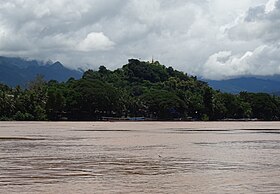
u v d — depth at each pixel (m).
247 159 42.88
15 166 36.97
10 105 182.12
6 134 83.62
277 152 50.34
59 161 40.56
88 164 38.53
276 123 192.88
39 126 126.75
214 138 76.56
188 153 48.66
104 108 195.75
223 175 32.28
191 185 28.00
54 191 25.84
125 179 30.41
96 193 25.34
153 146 58.03
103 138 74.06
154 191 26.00
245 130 112.44
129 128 119.00
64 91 193.00
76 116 193.12
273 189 26.64
